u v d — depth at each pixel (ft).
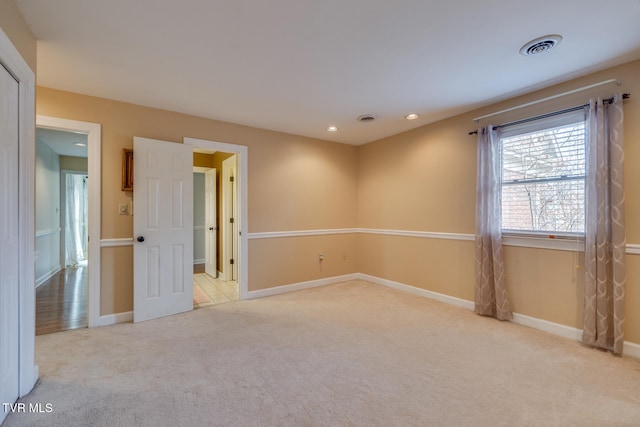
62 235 19.85
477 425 5.20
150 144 10.26
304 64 7.76
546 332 9.14
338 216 15.70
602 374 6.79
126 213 10.17
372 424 5.22
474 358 7.57
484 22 6.08
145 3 5.45
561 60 7.57
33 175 6.17
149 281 10.28
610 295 7.82
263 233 13.24
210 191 17.98
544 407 5.68
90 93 9.42
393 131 13.74
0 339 5.09
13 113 5.54
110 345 8.28
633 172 7.59
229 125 12.34
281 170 13.76
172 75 8.29
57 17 5.81
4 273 5.22
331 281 15.38
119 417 5.38
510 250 10.09
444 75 8.39
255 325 9.80
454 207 11.76
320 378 6.68
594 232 7.97
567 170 8.79
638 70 7.52
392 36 6.56
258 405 5.74
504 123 10.16
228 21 6.00
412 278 13.51
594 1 5.44
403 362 7.39
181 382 6.50
